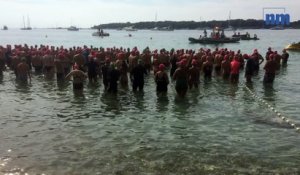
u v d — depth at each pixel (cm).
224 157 1084
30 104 1792
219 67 2847
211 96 1998
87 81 2498
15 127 1388
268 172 978
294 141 1236
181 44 8519
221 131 1346
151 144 1196
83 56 2697
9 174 959
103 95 2014
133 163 1036
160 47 7525
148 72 2883
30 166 1012
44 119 1507
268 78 2402
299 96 2022
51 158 1071
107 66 2125
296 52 5541
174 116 1564
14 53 3056
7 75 2811
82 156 1088
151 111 1652
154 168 1002
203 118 1533
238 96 2008
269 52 3200
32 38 14288
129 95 2016
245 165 1026
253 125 1430
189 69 2181
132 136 1281
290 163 1041
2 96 1997
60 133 1312
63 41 11175
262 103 1831
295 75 2897
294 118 1534
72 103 1816
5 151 1126
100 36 14912
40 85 2347
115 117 1543
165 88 2005
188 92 2105
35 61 2906
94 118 1525
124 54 2703
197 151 1134
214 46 7562
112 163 1035
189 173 970
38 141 1223
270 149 1155
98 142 1214
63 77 2561
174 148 1159
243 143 1211
